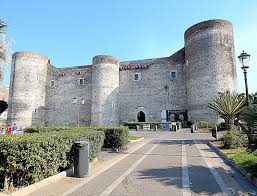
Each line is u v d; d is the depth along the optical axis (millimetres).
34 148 5734
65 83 47281
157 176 7355
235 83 35625
